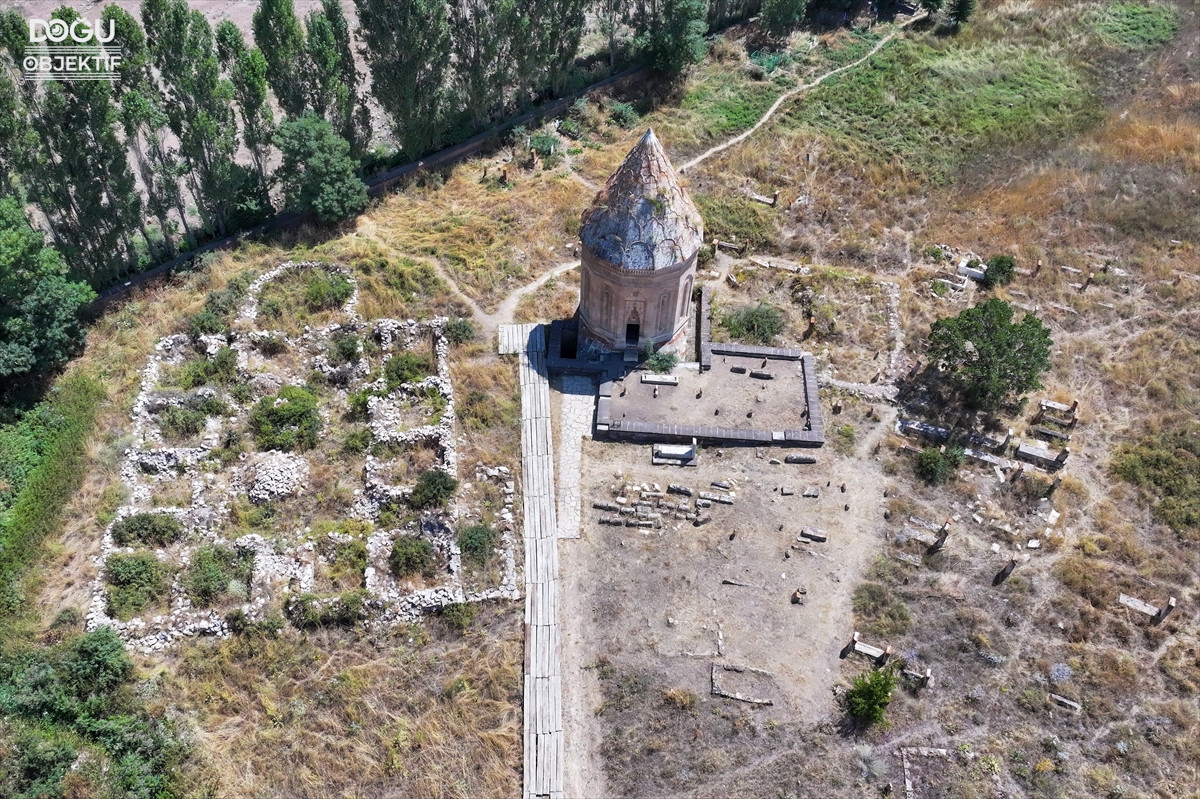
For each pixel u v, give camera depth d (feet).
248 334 139.54
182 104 147.02
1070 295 155.63
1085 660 105.50
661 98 208.74
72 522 114.11
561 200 173.37
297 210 165.78
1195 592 112.27
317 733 96.94
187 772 92.58
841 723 99.91
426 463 123.13
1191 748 97.86
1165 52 226.58
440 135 185.16
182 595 106.01
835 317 149.38
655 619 109.19
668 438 128.67
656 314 133.39
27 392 128.36
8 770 88.53
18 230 124.06
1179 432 131.23
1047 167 185.37
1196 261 162.20
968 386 133.90
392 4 160.25
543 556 114.93
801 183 181.27
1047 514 121.19
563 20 190.80
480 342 143.23
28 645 99.86
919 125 200.64
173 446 124.36
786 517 120.57
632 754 97.04
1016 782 95.50
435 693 100.89
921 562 115.55
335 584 109.60
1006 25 239.30
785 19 224.94
